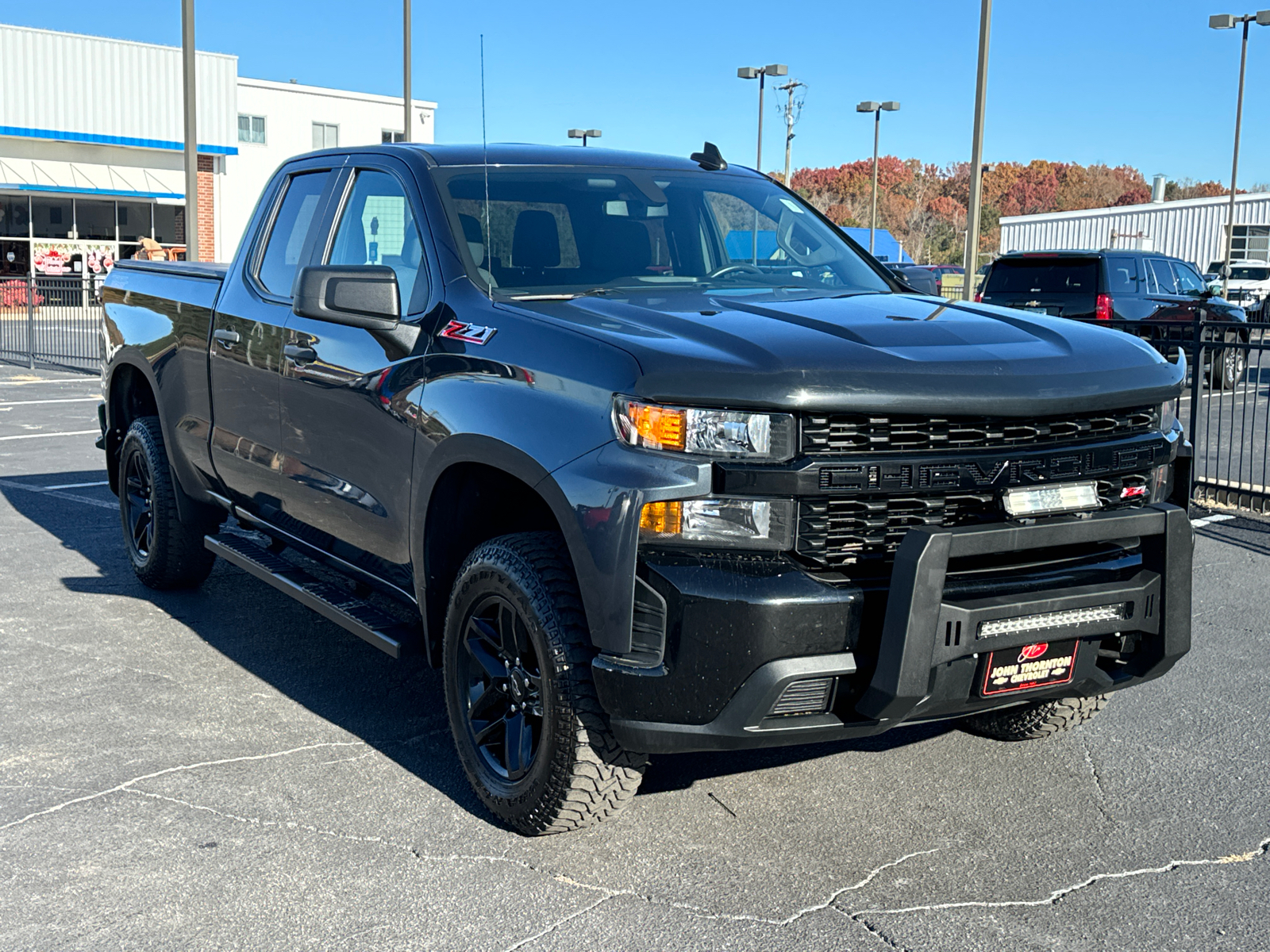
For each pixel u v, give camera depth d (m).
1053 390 3.15
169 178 36.00
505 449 3.28
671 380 2.96
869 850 3.41
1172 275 17.20
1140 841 3.48
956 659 3.00
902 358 3.08
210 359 5.14
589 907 3.07
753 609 2.88
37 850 3.34
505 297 3.73
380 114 44.31
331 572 6.03
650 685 2.98
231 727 4.30
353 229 4.45
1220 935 2.95
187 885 3.16
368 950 2.86
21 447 11.00
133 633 5.39
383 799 3.72
